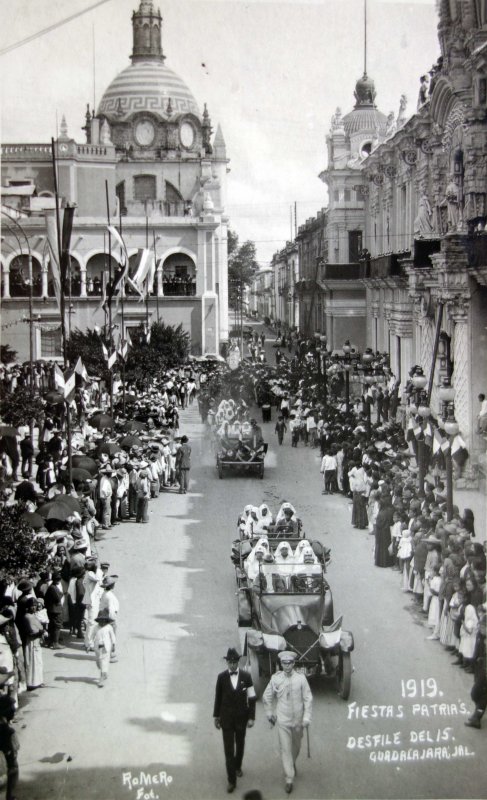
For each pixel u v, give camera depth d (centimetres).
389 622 1692
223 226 6581
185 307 5969
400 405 3350
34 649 1461
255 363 5225
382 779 1262
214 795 1230
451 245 2498
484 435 2377
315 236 6128
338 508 2530
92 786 1241
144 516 2389
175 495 2705
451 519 1830
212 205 6016
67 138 6031
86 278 5797
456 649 1540
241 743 1252
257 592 1531
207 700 1423
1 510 1728
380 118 4866
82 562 1706
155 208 6475
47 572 1669
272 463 3153
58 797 1221
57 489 2189
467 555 1577
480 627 1430
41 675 1473
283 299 8456
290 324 7875
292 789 1238
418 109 3306
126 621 1706
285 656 1241
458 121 2805
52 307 5656
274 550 1762
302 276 6969
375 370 3359
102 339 3941
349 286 4653
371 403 3400
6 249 5628
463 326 2542
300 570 1591
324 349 4225
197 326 5981
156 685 1470
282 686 1238
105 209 6128
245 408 3506
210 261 5988
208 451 3378
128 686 1470
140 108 6506
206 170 6500
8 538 1620
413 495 2034
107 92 6588
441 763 1309
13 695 1384
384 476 2222
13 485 2702
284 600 1501
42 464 2566
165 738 1332
